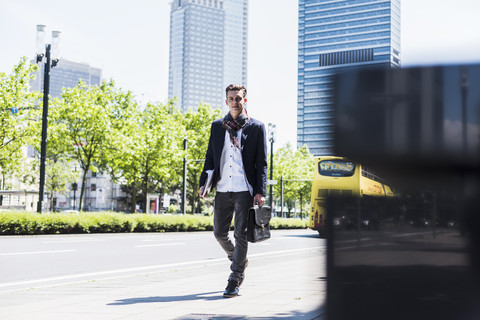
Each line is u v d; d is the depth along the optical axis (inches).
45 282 279.1
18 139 1155.9
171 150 1486.2
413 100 43.9
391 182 45.8
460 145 43.1
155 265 369.7
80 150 1250.0
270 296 187.0
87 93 1284.4
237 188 194.4
